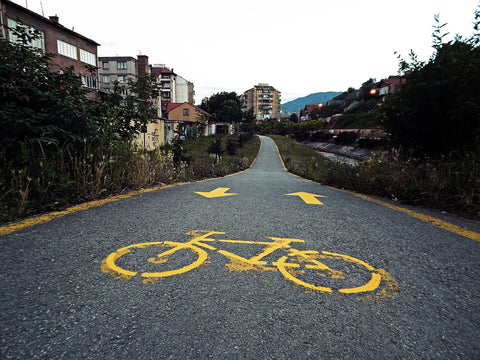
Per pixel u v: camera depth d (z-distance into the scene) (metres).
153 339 1.03
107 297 1.31
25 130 3.25
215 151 24.83
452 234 2.53
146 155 5.91
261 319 1.18
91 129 4.11
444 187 3.75
